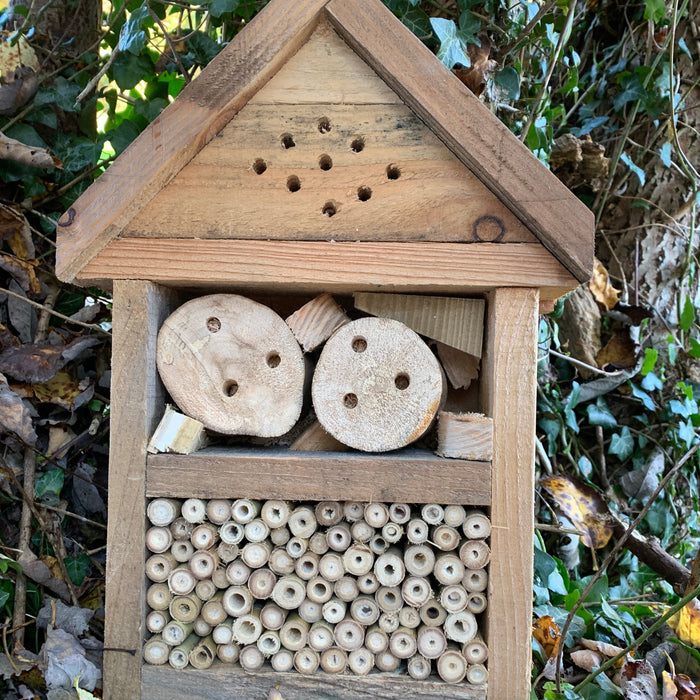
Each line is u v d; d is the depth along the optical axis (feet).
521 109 2.19
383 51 1.37
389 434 1.46
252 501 1.44
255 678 1.44
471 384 1.65
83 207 1.41
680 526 2.42
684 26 2.50
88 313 2.07
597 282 2.43
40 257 2.09
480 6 1.94
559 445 2.43
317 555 1.46
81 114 2.24
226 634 1.46
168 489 1.44
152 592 1.46
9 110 2.06
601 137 2.58
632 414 2.49
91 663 1.62
